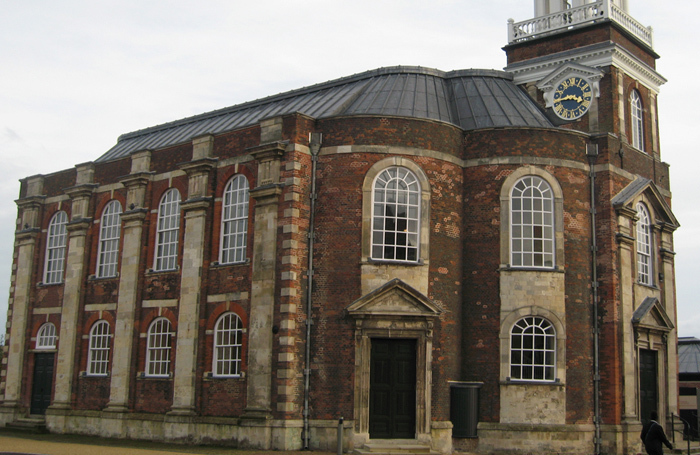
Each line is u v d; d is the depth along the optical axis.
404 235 28.81
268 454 25.89
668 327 32.97
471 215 30.16
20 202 40.94
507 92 34.91
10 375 38.94
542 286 29.25
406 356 28.02
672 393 33.97
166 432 30.69
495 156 30.22
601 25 34.50
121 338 33.84
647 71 36.25
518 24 37.28
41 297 39.12
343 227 28.36
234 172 31.25
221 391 29.78
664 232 34.94
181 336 31.38
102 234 36.84
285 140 29.00
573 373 29.06
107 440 31.97
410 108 32.06
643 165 33.84
